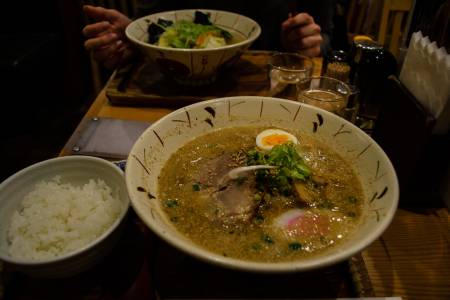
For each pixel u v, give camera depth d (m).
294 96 0.48
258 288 0.27
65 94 1.05
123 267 0.29
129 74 0.53
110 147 0.39
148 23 0.55
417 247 0.31
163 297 0.26
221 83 0.52
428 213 0.34
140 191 0.27
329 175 0.33
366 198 0.29
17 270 0.26
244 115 0.38
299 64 0.56
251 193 0.31
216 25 0.58
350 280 0.27
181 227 0.28
